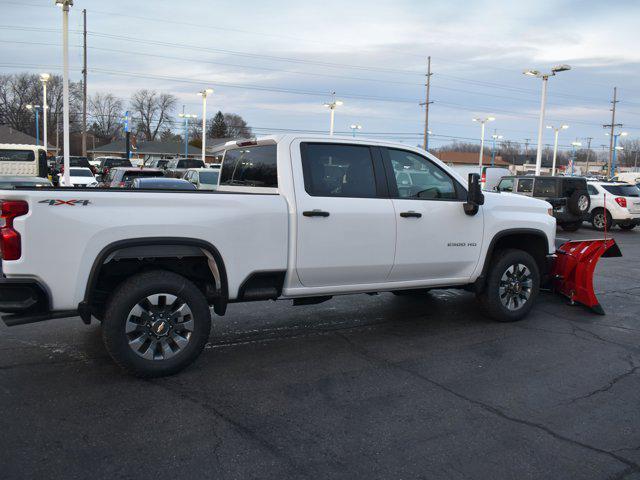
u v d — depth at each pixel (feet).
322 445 11.23
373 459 10.73
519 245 22.17
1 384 13.92
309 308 22.43
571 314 22.30
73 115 333.62
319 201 16.19
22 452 10.63
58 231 12.98
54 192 12.99
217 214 14.66
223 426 11.94
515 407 13.26
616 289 28.09
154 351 14.42
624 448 11.37
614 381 15.06
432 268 18.62
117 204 13.55
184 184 45.24
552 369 15.90
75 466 10.19
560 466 10.62
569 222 57.93
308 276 16.37
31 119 323.16
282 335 18.71
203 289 15.96
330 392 13.92
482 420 12.52
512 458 10.89
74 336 17.84
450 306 23.15
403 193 17.97
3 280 12.69
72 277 13.20
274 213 15.51
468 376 15.23
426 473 10.27
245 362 15.98
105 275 14.56
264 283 16.11
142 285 14.02
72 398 13.16
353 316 21.34
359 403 13.30
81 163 118.73
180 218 14.16
